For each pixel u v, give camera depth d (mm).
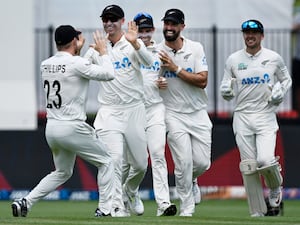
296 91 52156
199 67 36688
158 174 36250
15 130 49781
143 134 35500
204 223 30797
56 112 32938
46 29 51906
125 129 35250
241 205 47656
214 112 51031
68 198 50062
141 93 35375
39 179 49750
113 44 35125
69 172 34062
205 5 52875
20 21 49812
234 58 38031
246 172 38406
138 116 35375
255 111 38094
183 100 36812
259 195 38812
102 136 35062
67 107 32812
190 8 52750
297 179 50438
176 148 36781
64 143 33031
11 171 49750
